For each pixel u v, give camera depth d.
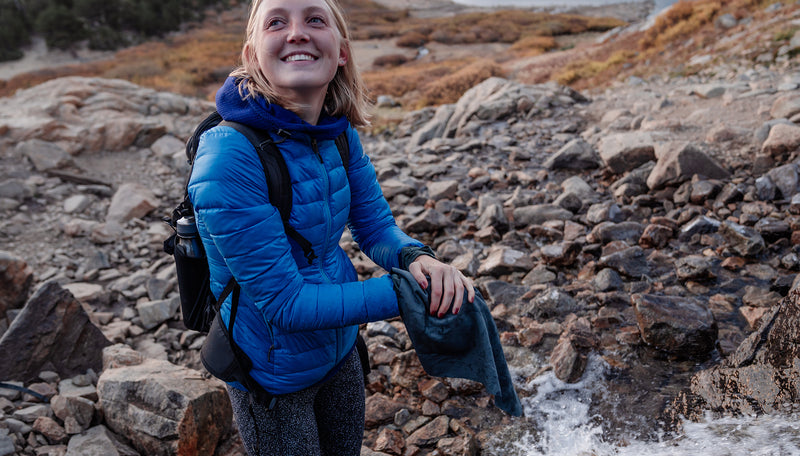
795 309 2.31
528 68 27.41
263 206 1.24
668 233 4.02
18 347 3.01
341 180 1.46
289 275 1.27
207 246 1.38
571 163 5.71
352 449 1.75
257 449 1.55
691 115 6.52
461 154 6.75
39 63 59.91
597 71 19.25
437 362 1.41
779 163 4.66
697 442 2.17
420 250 1.52
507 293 3.66
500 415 2.69
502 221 4.67
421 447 2.52
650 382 2.71
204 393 2.53
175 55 46.28
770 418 2.13
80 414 2.60
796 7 14.14
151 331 3.85
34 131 6.89
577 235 4.33
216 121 1.37
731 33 15.23
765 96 6.78
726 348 2.79
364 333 3.45
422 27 61.81
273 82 1.29
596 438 2.45
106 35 65.69
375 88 24.58
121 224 5.54
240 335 1.43
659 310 2.91
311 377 1.47
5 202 5.58
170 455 2.39
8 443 2.41
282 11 1.27
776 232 3.74
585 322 3.20
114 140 7.36
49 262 4.84
